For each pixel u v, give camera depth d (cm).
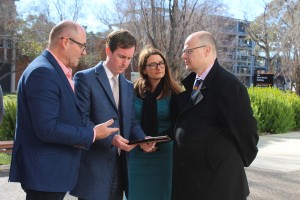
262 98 1334
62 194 284
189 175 321
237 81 309
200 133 316
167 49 1361
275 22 3188
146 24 1504
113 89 350
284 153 928
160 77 412
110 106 339
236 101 303
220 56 3017
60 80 276
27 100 268
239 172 319
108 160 331
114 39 335
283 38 3034
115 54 337
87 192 324
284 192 607
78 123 288
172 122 412
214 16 2384
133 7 1705
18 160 278
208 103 315
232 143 316
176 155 331
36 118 262
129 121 353
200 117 318
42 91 264
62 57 287
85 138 278
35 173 269
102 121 333
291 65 2750
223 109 306
